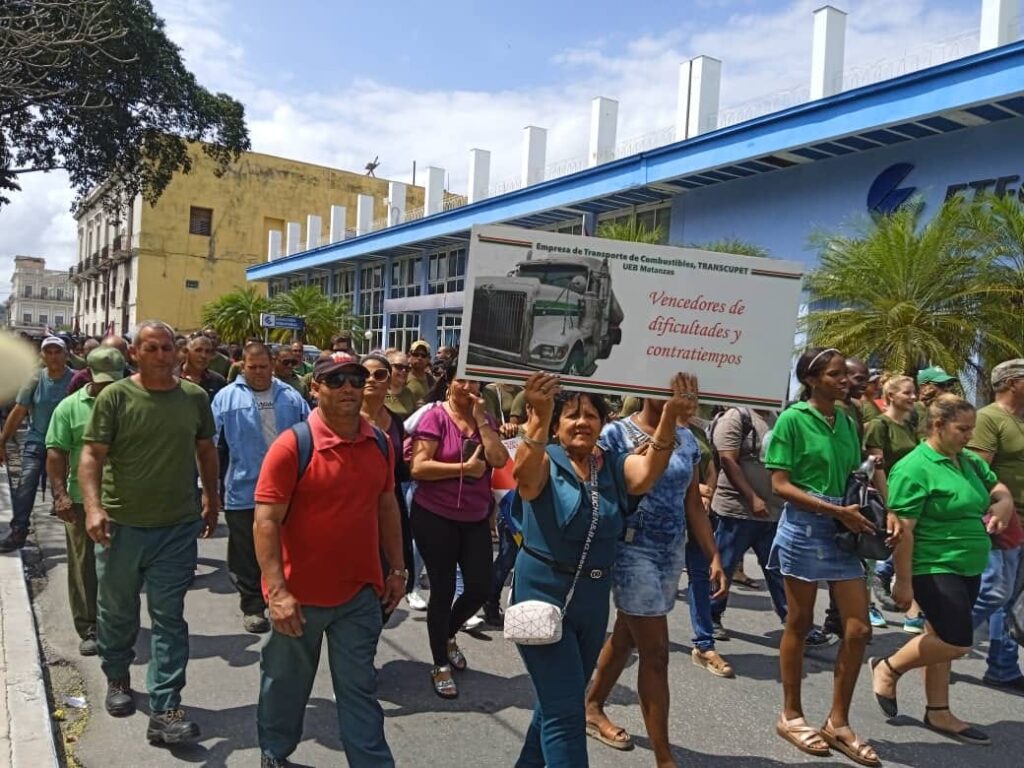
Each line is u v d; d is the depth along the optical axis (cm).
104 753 369
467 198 2664
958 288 1067
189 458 398
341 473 318
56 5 1095
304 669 323
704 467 583
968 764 393
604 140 2088
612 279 321
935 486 405
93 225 5972
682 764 378
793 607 398
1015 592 477
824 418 396
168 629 383
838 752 392
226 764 361
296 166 5103
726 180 1769
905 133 1366
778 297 335
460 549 462
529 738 330
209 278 4859
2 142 1978
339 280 3625
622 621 389
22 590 577
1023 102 1195
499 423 721
